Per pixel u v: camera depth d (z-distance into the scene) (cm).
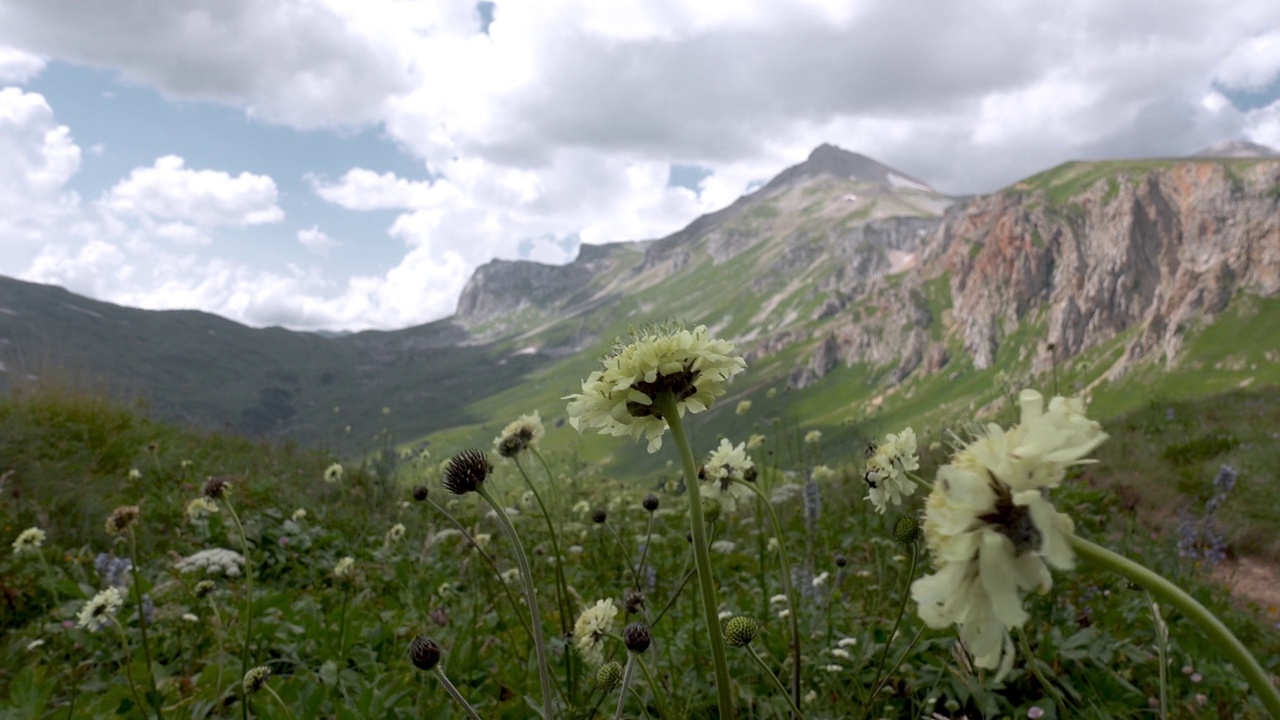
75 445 873
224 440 1307
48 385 1009
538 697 329
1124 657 361
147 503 746
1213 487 918
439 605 475
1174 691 335
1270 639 484
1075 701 318
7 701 307
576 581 552
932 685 328
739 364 192
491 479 389
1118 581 486
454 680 357
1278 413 1509
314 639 411
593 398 196
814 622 394
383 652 413
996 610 104
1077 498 719
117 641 408
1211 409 1658
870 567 543
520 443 387
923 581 115
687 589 504
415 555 680
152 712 331
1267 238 16088
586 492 1022
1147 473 1042
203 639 414
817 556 614
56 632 422
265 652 399
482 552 368
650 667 325
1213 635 96
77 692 353
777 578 514
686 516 710
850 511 719
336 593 511
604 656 333
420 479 945
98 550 611
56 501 666
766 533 691
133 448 974
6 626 452
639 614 357
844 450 947
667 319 205
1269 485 900
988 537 108
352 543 750
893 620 403
